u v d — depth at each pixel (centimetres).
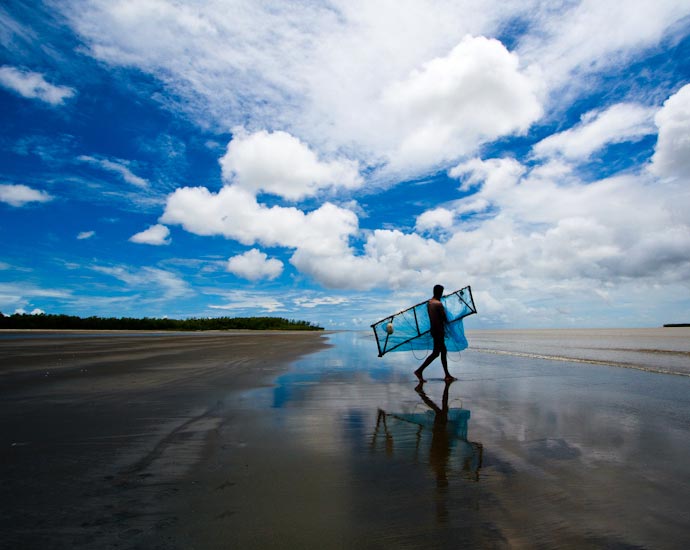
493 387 695
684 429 415
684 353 1456
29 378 757
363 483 276
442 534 208
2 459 319
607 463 315
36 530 210
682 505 241
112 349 1524
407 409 517
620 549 193
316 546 196
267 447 355
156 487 266
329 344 2220
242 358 1217
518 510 236
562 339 3200
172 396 589
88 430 404
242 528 213
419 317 1055
